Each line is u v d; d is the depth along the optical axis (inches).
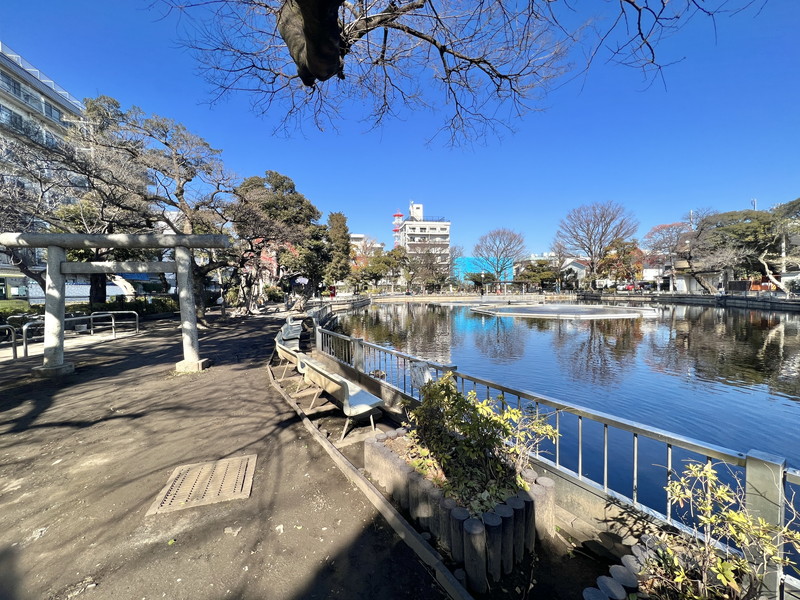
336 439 150.9
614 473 181.8
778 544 57.7
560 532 94.7
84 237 267.0
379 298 1884.8
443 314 1151.0
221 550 87.4
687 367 402.0
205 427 166.2
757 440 221.3
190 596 74.1
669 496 78.3
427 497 90.1
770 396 300.7
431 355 485.1
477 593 74.9
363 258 2193.7
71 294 1071.6
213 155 569.9
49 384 243.4
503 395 115.9
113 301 804.0
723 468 182.4
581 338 607.5
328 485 116.4
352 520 98.8
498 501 84.7
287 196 1032.2
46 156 447.8
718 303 1197.1
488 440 91.0
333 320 973.2
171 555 85.8
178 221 649.6
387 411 185.5
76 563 83.4
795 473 58.4
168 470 126.3
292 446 145.8
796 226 1083.3
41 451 142.0
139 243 272.8
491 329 745.6
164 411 188.4
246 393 221.5
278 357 344.2
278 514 101.5
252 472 124.6
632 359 444.5
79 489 114.6
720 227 1346.0
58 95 977.5
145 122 500.4
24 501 108.4
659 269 1785.2
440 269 2252.7
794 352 470.0
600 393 311.6
